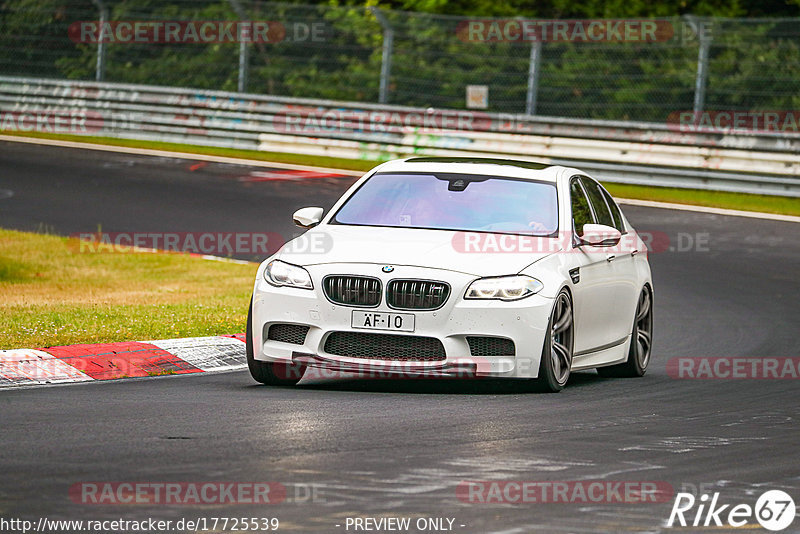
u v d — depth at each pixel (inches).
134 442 931.3
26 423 1008.2
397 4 4820.4
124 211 2925.7
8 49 4798.2
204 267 2295.8
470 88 3836.1
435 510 745.0
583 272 1347.2
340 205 1386.6
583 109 4429.1
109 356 1374.3
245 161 3823.8
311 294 1243.2
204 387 1259.2
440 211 1358.3
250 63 4643.2
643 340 1524.4
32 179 3346.5
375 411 1107.9
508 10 4928.6
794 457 951.6
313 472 836.6
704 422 1107.3
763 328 1855.3
